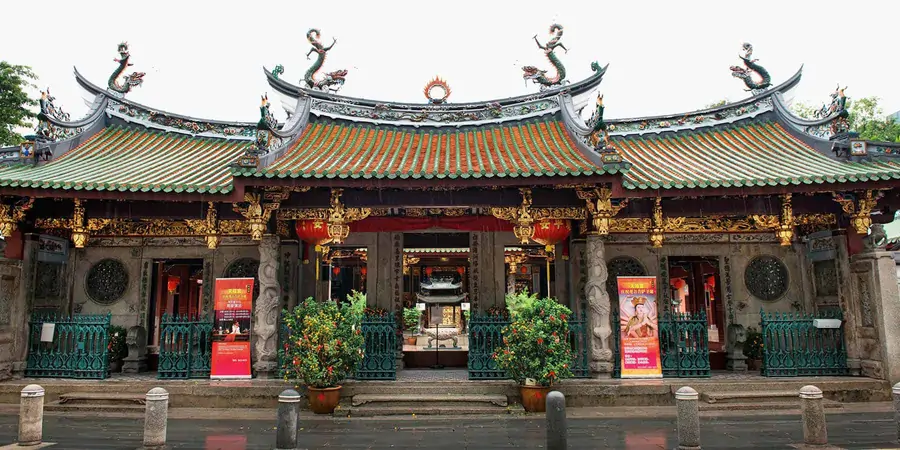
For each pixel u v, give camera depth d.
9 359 14.16
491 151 15.57
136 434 10.72
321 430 11.13
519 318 12.73
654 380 13.66
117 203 14.53
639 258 17.33
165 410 9.36
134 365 16.16
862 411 12.60
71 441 10.16
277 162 14.12
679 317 14.42
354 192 14.02
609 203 13.41
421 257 25.62
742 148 16.66
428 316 25.73
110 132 17.92
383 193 13.99
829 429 10.91
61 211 14.67
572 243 17.00
